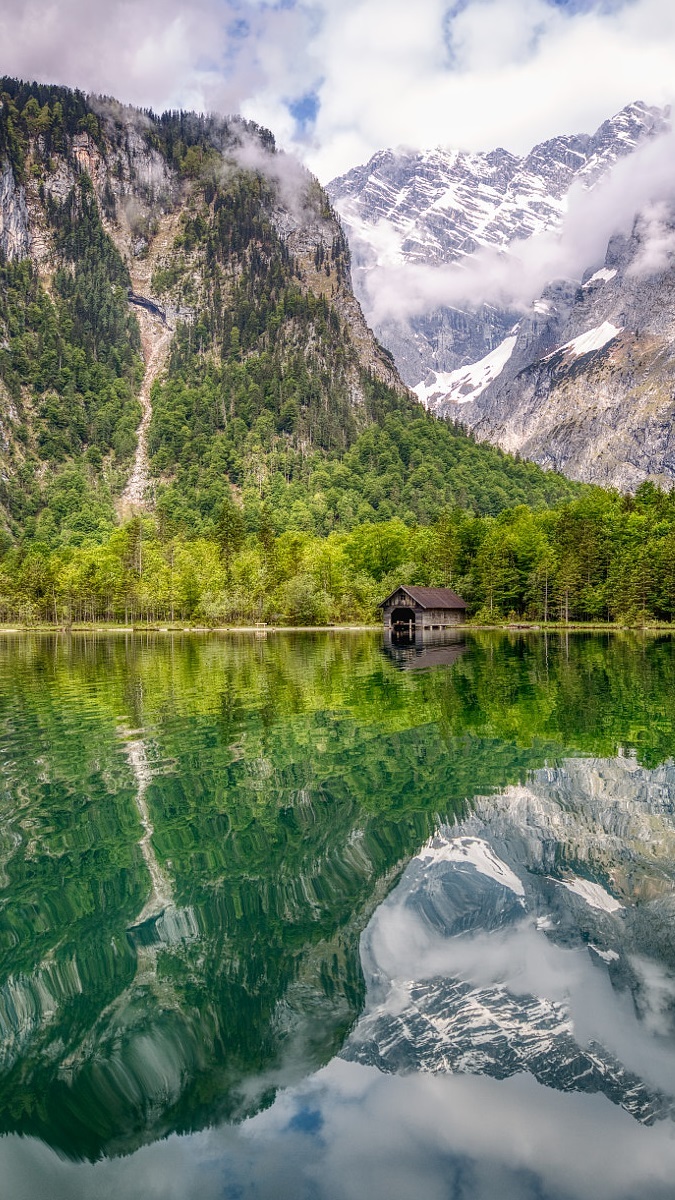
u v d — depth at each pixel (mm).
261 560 148250
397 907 10516
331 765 18859
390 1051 7504
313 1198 5863
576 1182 5969
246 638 94375
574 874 11562
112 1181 6102
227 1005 8312
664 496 146125
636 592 103875
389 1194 5871
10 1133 6684
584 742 21281
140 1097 7008
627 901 10500
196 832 13969
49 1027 8039
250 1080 7145
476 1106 6711
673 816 14344
